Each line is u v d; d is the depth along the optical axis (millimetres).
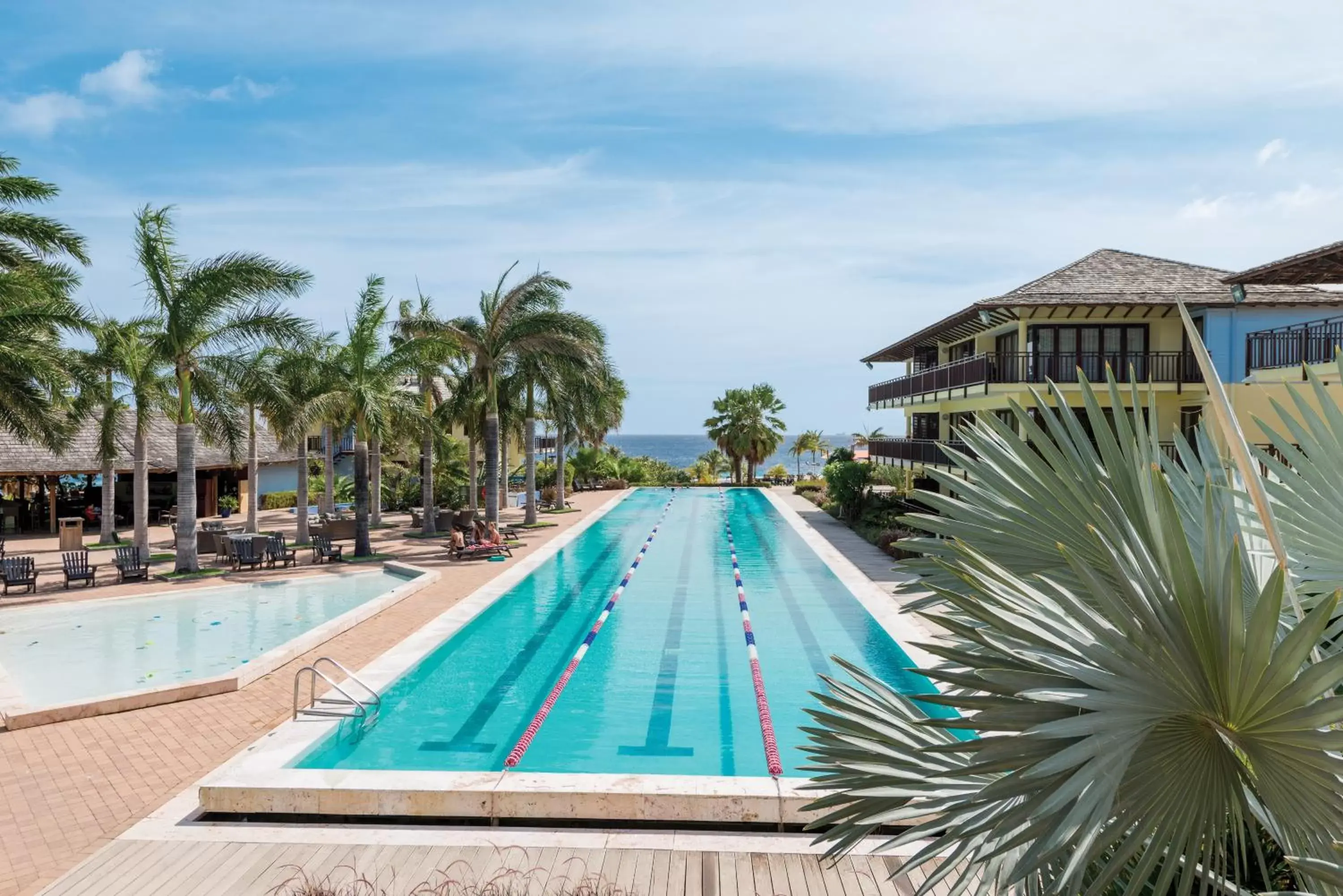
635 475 55688
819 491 44438
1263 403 15742
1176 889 3422
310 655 13109
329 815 7457
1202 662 2459
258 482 42031
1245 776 2602
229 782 7625
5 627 16250
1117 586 2867
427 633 14383
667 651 13984
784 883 6270
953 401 27688
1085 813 2256
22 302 19297
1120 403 3230
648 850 6793
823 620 16047
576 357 28531
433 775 7805
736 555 24406
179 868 6516
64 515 33594
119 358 23641
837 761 3469
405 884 6230
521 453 43469
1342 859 2387
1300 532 3463
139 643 15102
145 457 24125
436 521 30500
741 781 7621
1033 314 24141
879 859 6645
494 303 28547
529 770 9102
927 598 3863
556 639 14812
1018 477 3549
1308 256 14297
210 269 20016
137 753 9062
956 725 2479
